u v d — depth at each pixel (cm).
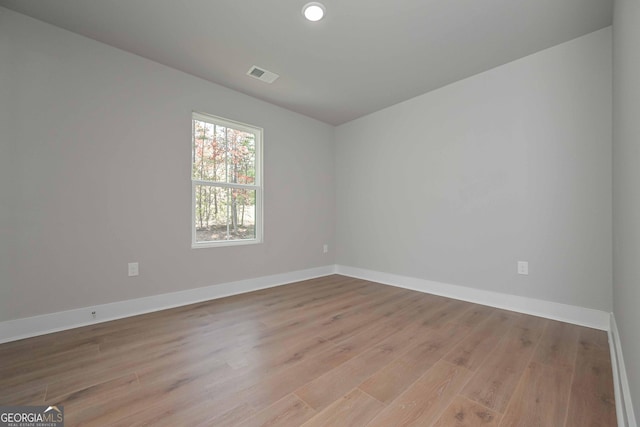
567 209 231
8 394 137
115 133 241
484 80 278
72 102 221
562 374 154
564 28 214
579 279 225
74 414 123
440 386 144
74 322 221
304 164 394
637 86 98
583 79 223
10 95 198
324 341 196
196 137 297
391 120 363
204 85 295
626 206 127
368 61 260
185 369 160
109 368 161
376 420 120
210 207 306
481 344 192
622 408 113
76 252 223
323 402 132
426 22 208
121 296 243
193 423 118
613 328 187
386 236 369
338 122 423
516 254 258
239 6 192
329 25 212
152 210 261
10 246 197
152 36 226
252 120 336
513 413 124
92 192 230
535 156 247
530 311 250
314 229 407
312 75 286
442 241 312
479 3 189
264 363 167
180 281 278
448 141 306
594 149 218
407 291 329
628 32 117
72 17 204
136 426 116
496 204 270
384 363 167
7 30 197
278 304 280
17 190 200
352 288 344
